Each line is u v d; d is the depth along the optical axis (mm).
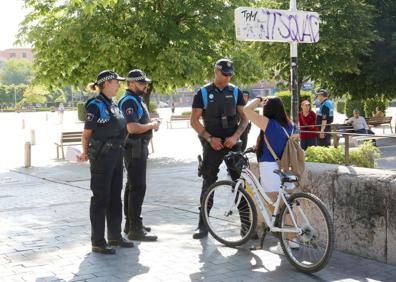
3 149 20188
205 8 15406
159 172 12539
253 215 5621
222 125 6051
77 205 8586
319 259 4859
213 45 16453
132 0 15234
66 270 5105
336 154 7215
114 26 15156
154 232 6594
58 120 45438
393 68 20641
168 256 5527
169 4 15352
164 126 33156
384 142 16641
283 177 5234
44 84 16734
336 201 5496
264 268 5094
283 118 5523
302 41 6750
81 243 6113
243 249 5746
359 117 15727
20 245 6062
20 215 7840
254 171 6227
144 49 15344
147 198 9047
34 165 14938
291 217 5117
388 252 5090
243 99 6188
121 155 5742
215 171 6230
